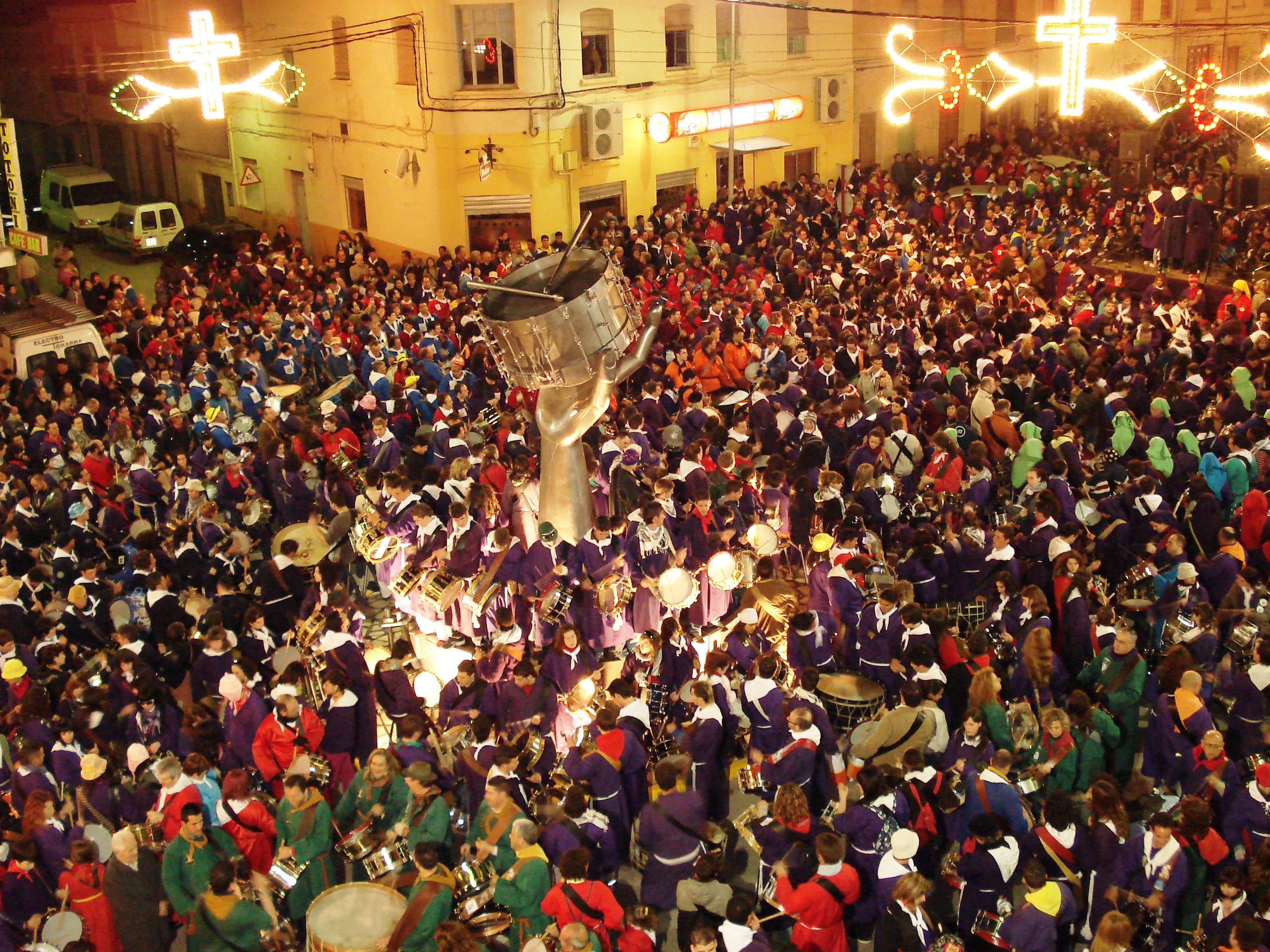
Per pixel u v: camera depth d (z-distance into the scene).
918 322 21.73
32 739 10.45
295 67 33.78
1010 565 12.41
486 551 13.52
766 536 13.49
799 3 35.69
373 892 8.63
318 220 35.19
